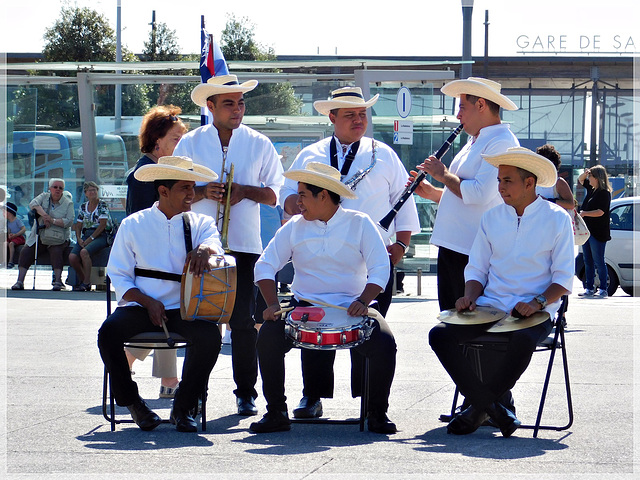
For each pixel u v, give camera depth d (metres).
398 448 6.51
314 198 7.27
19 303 16.30
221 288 7.09
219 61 11.10
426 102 18.17
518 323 6.96
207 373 7.14
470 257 7.52
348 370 10.06
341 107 7.98
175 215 7.45
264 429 7.11
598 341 12.12
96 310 15.27
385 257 7.27
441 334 7.05
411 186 7.98
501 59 50.31
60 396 8.48
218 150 8.30
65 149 19.02
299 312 6.96
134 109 18.39
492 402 6.95
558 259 7.21
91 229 18.42
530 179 7.26
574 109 53.41
